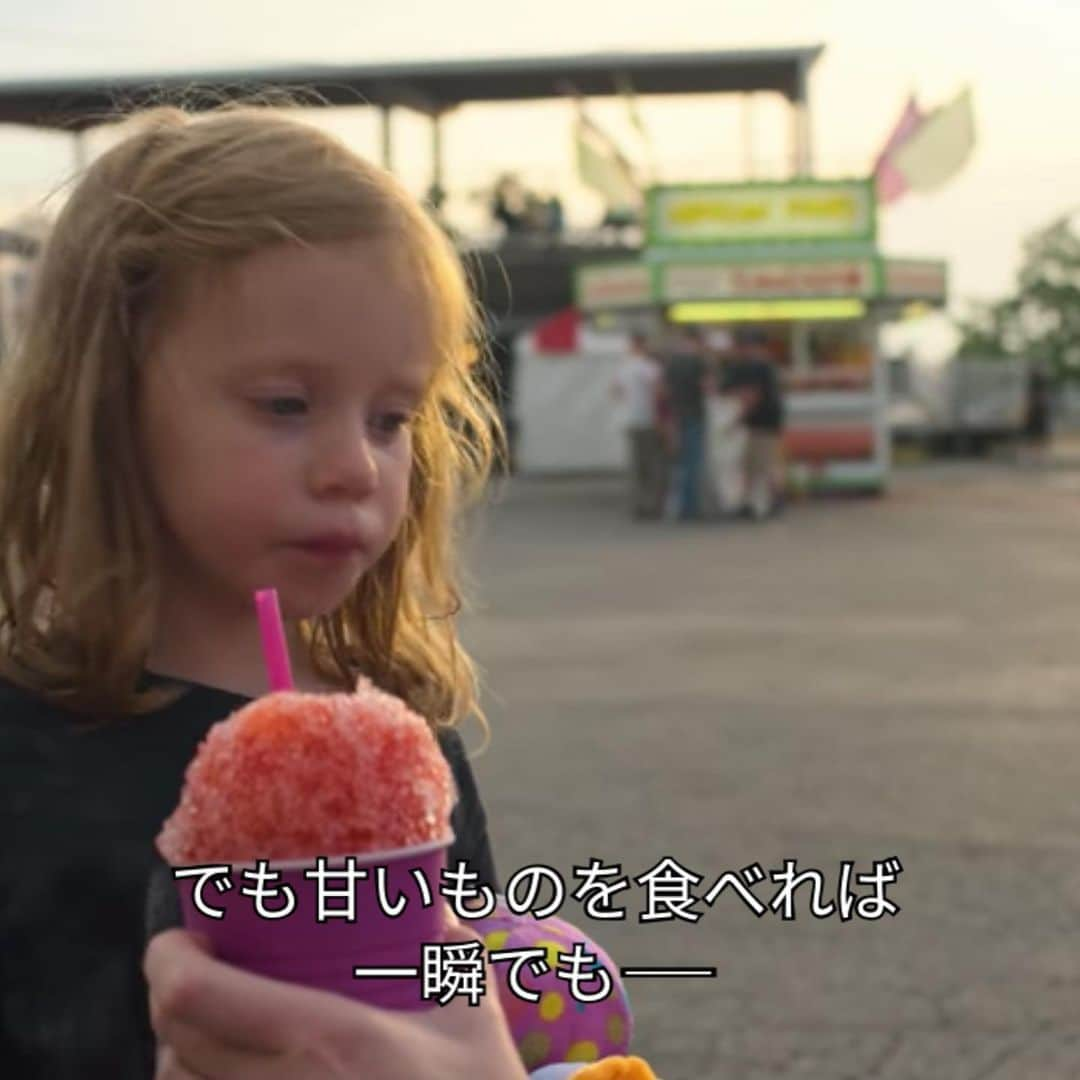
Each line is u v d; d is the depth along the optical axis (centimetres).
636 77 2944
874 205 2184
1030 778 652
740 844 562
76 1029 145
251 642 156
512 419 3109
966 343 5131
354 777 113
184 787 133
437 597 190
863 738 732
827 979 452
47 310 154
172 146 150
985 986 445
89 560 151
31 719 151
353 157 151
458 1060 113
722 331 2311
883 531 1788
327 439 146
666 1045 409
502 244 3431
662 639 1027
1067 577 1334
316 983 113
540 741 728
